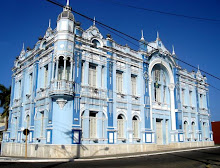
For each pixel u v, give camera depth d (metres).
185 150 25.11
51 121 18.64
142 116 24.66
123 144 22.06
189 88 33.59
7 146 26.02
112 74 22.75
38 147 19.23
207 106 37.41
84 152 18.88
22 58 27.97
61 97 18.56
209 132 36.28
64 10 20.47
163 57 28.84
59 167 12.70
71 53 19.64
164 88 29.34
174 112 28.77
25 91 24.97
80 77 20.09
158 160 16.30
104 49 22.47
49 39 22.00
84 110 19.91
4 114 32.56
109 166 13.07
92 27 22.05
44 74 22.19
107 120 21.31
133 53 25.50
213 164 14.53
